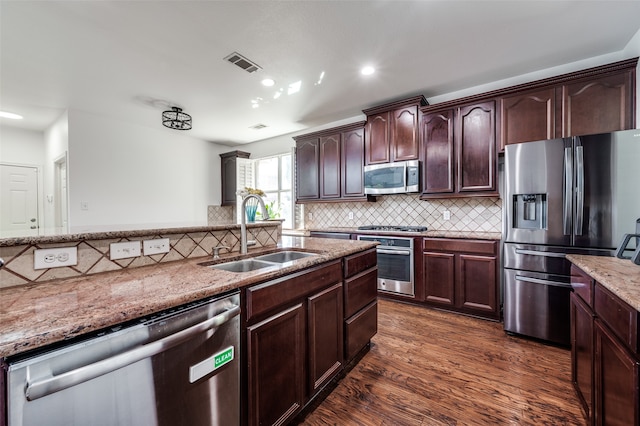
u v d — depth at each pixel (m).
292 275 1.42
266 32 2.15
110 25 2.04
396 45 2.33
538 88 2.58
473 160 2.91
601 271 1.26
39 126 4.40
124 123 4.19
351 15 1.96
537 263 2.33
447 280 2.97
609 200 2.03
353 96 3.38
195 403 1.00
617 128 2.27
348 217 4.31
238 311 1.13
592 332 1.32
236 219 5.23
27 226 4.52
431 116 3.16
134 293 0.96
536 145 2.30
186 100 3.44
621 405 1.05
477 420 1.51
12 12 1.89
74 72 2.73
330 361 1.72
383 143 3.51
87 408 0.74
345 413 1.58
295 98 3.41
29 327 0.69
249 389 1.20
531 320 2.37
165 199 4.70
